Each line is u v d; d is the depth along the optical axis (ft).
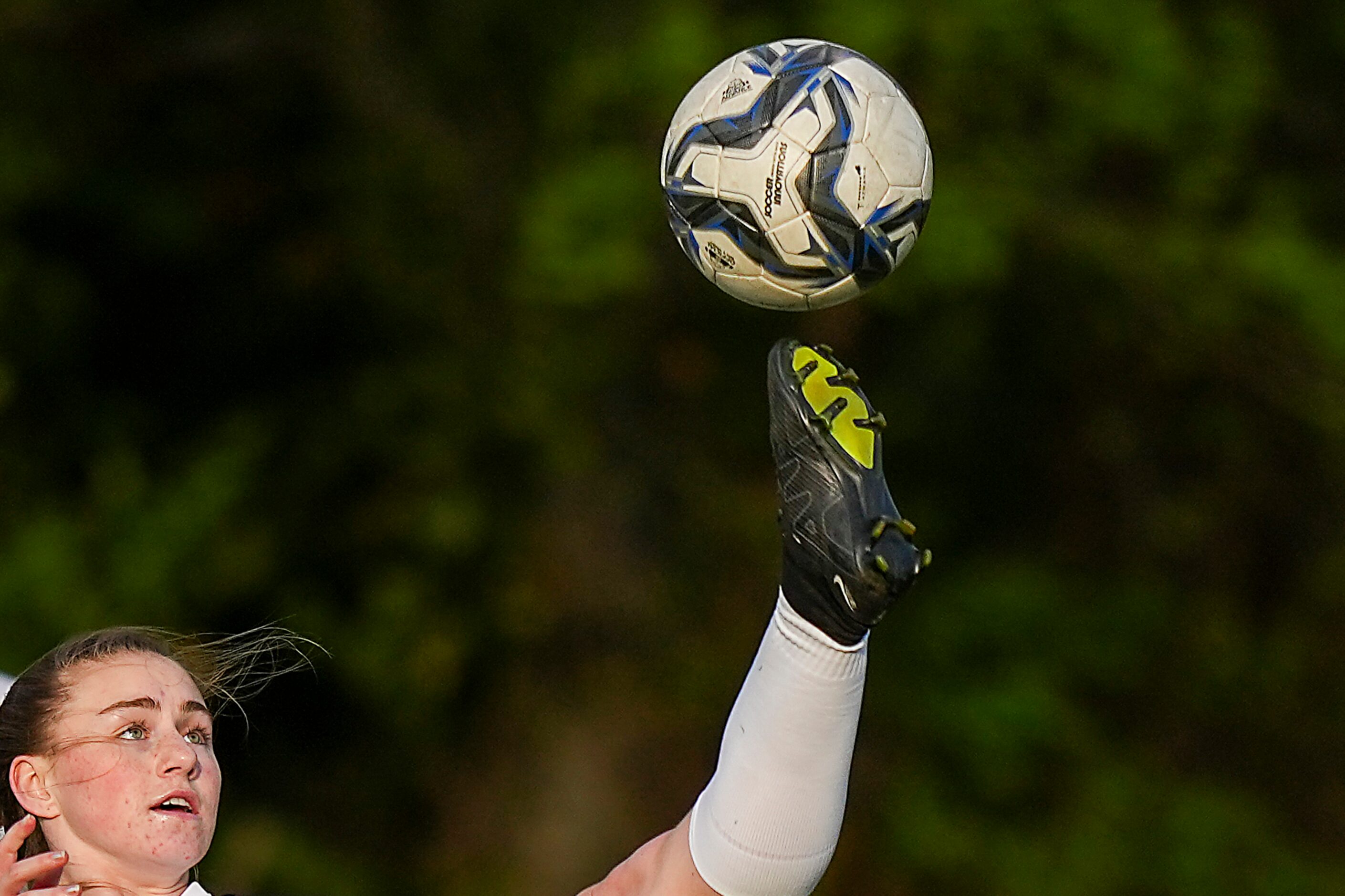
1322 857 109.19
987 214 85.61
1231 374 103.55
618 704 104.12
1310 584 113.60
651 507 103.96
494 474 104.63
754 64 34.24
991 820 102.94
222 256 112.88
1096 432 112.27
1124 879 102.42
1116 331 101.50
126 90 107.76
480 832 106.52
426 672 103.76
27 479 106.42
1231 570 114.01
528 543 103.76
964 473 112.68
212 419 112.57
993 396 110.52
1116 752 107.04
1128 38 87.81
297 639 41.86
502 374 100.01
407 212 105.70
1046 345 105.91
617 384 100.58
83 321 108.68
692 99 34.50
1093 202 95.71
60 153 105.40
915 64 86.02
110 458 104.01
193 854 33.55
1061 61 87.97
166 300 113.29
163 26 107.14
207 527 101.40
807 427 28.89
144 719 34.14
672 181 34.40
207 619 102.73
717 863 30.12
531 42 101.24
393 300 106.32
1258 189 100.83
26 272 106.42
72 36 105.19
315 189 109.50
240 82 109.29
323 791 111.14
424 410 106.11
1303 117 106.93
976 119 88.22
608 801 103.55
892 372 108.27
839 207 33.30
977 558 111.24
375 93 103.14
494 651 106.01
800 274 33.76
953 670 105.60
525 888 103.24
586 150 87.56
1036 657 106.93
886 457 111.14
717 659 103.55
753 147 33.47
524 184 97.76
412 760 110.42
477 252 102.78
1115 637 108.47
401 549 105.91
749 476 105.60
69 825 33.50
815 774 29.60
